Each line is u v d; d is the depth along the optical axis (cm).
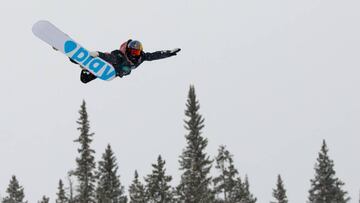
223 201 14800
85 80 3769
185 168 13788
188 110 13962
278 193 17212
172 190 13912
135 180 14862
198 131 13838
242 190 15200
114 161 14675
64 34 3625
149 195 13862
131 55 3734
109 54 3722
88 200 14475
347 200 16462
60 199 15512
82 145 14750
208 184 13662
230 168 15075
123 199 15212
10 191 16200
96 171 14662
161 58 3894
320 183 16275
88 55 3656
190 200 13412
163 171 13888
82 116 14812
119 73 3769
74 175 14725
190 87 14000
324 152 16300
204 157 13738
